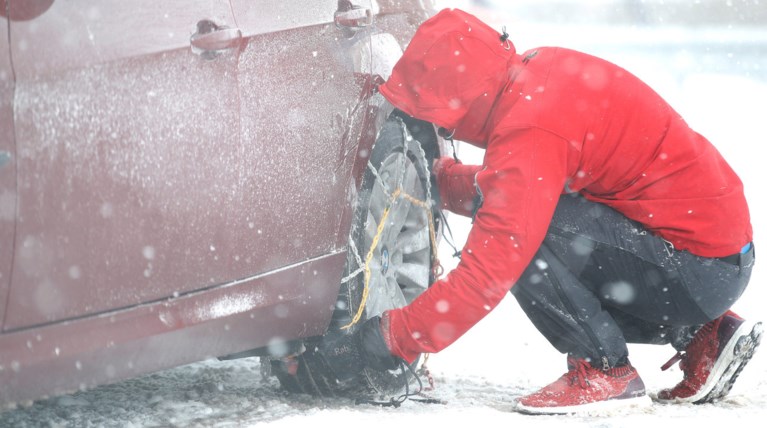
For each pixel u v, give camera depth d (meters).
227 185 5.23
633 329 6.79
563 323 6.32
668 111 6.09
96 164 4.59
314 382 6.48
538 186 5.63
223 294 5.32
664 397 6.88
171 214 4.95
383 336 6.04
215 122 5.14
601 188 6.07
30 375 4.48
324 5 6.02
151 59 4.83
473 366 8.36
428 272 7.30
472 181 7.05
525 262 5.77
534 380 7.94
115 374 4.89
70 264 4.53
